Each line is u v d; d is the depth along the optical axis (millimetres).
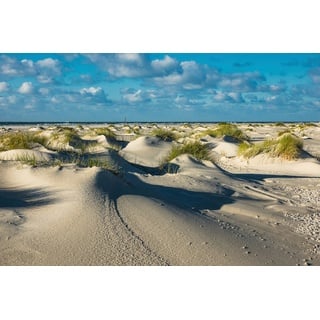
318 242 4645
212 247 3969
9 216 4363
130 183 6312
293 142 12922
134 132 28469
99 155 10047
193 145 13297
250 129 32469
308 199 7184
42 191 5445
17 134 12453
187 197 6305
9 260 3439
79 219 4234
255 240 4414
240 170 11523
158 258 3641
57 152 9633
